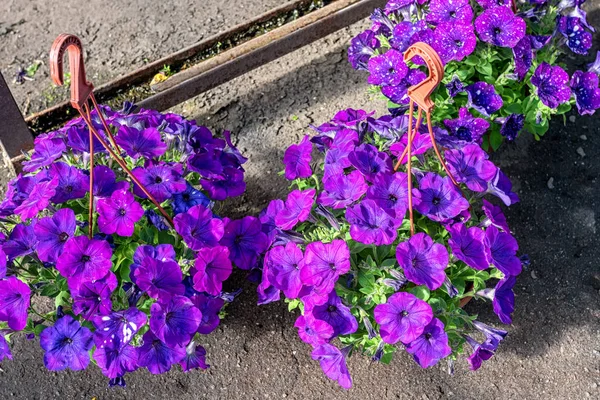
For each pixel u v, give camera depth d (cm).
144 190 100
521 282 127
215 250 101
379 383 120
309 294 100
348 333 98
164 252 100
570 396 118
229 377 121
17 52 154
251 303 126
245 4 158
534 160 137
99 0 160
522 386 119
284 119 143
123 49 153
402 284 98
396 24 122
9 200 105
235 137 141
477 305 124
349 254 97
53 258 98
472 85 116
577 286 127
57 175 102
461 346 104
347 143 107
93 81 149
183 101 137
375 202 99
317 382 121
